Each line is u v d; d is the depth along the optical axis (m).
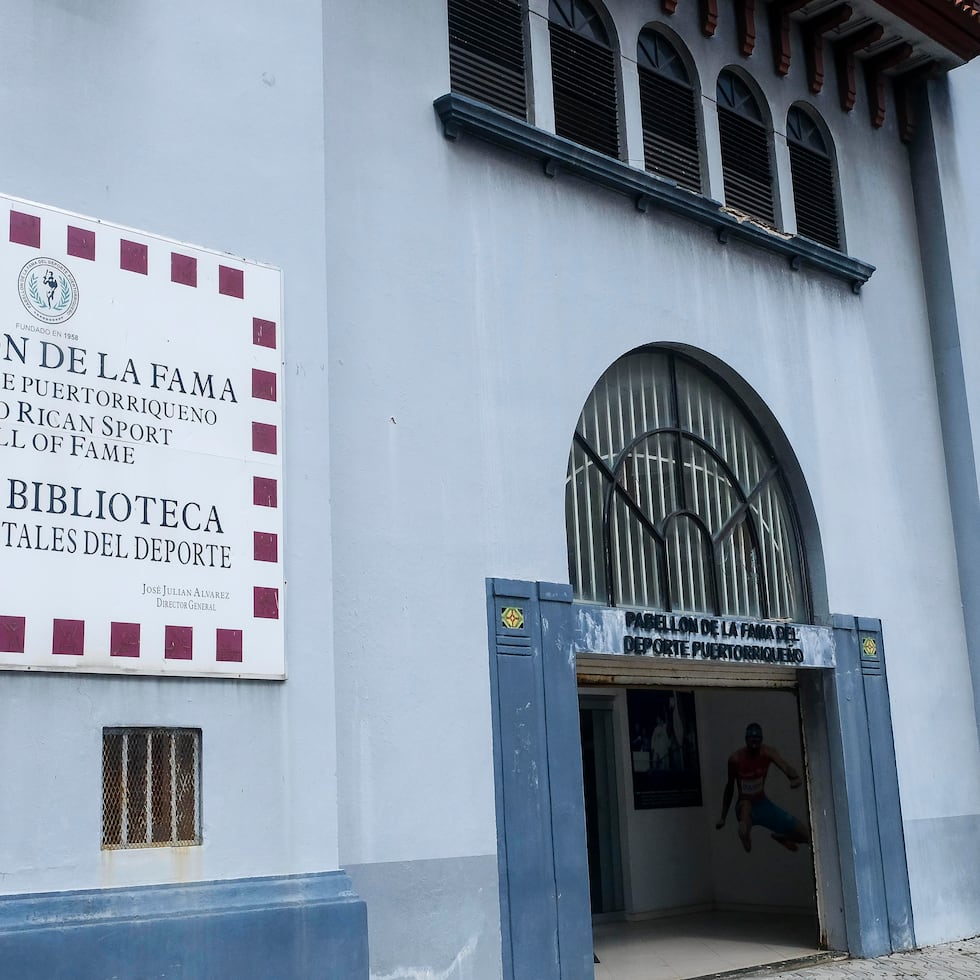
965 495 12.99
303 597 7.22
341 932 6.83
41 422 6.39
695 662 10.37
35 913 5.91
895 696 11.88
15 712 6.08
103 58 6.99
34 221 6.55
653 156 10.99
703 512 10.91
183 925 6.30
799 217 12.38
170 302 6.99
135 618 6.53
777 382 11.51
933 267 13.48
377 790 7.85
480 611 8.71
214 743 6.70
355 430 8.24
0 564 6.14
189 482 6.87
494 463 9.05
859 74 13.30
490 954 8.19
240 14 7.68
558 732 8.96
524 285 9.55
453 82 9.63
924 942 11.41
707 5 11.53
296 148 7.78
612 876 13.46
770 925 12.91
